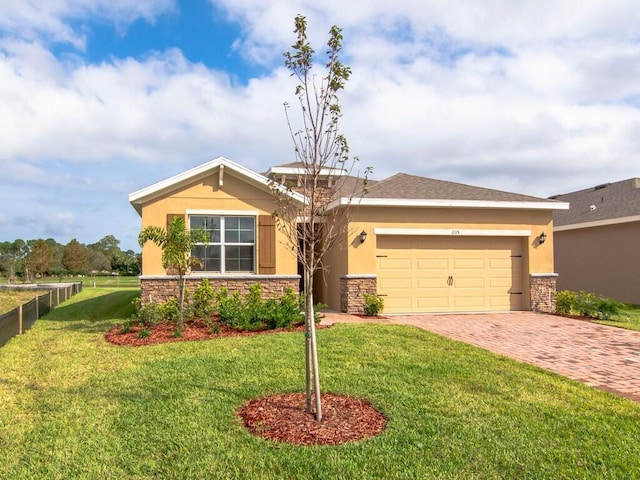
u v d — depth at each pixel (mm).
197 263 11062
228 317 11359
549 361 8555
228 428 5059
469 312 15539
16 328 10969
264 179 14102
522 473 4121
